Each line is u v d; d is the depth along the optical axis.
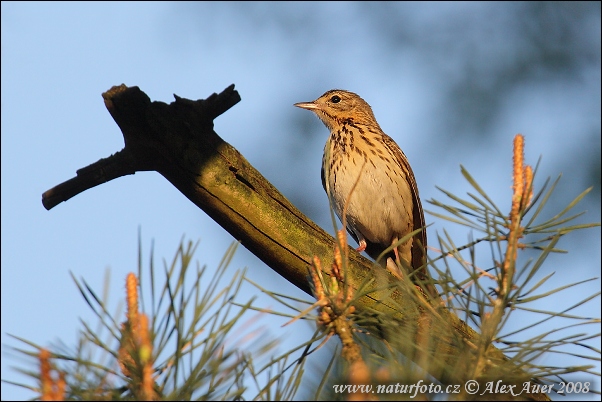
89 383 4.68
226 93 8.31
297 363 5.03
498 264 5.59
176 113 8.17
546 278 5.54
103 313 4.78
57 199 8.31
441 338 5.58
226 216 8.55
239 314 4.92
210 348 4.81
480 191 5.66
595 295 5.37
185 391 4.71
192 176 8.35
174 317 4.80
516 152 5.78
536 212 5.65
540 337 5.34
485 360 5.34
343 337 5.41
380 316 5.76
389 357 5.15
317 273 5.86
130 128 8.10
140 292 4.81
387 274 7.21
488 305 5.51
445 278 5.62
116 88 7.96
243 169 8.50
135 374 4.75
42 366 4.47
